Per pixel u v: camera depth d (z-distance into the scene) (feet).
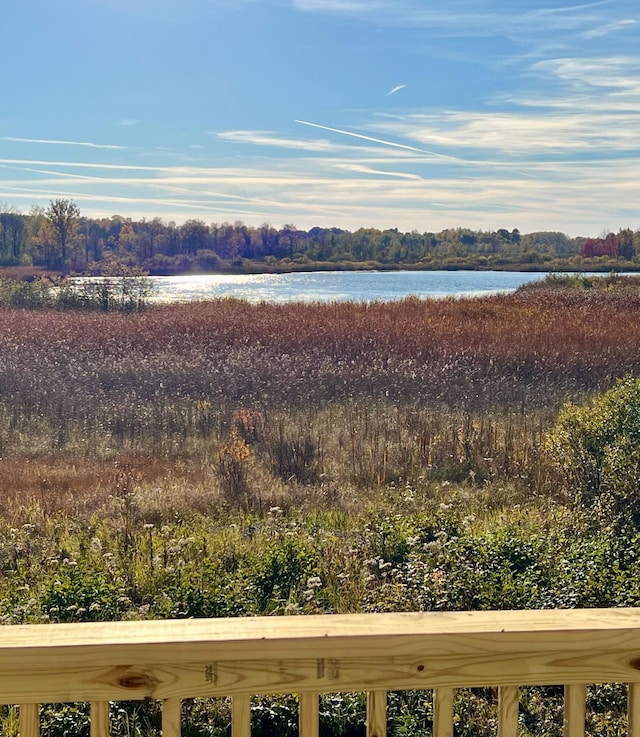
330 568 18.93
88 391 43.57
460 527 21.01
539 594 15.40
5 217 296.92
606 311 85.92
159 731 12.64
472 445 31.55
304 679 5.50
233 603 15.92
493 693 13.51
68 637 5.41
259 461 31.27
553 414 36.45
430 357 52.80
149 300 112.47
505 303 99.35
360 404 39.24
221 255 412.98
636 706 5.85
